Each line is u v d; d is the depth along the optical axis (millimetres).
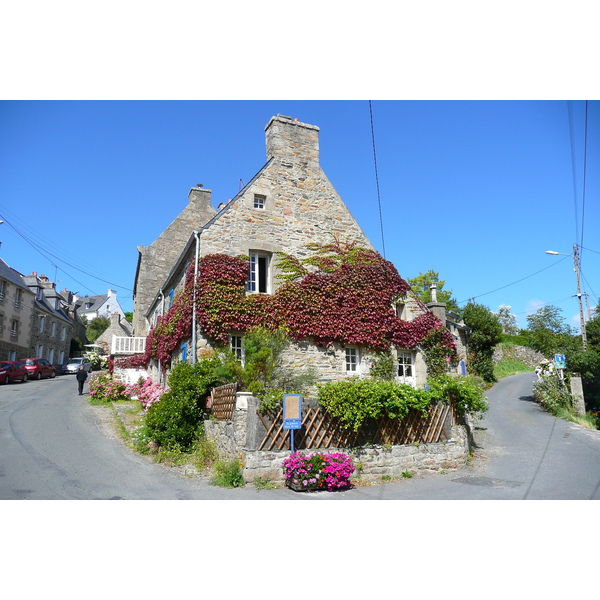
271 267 14359
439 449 10781
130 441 11977
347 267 15055
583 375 21266
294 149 15742
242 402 9406
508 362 36875
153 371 20594
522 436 14867
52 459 9984
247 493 8172
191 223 27453
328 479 8633
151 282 25969
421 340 15883
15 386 24844
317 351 14109
